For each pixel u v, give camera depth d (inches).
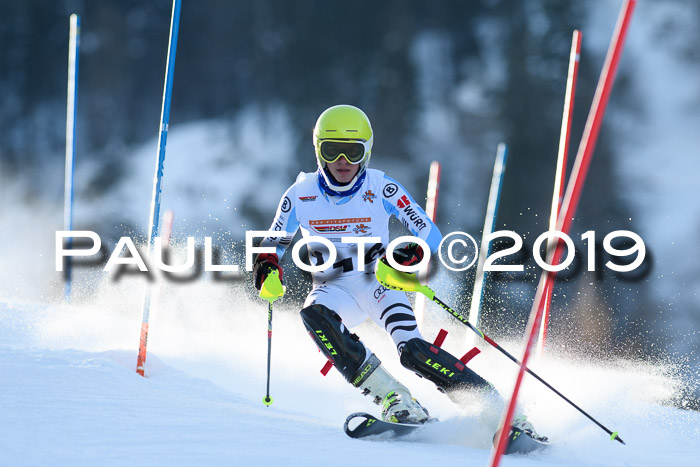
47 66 5433.1
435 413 525.0
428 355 421.1
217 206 4414.4
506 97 4534.9
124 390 430.9
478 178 4256.9
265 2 5231.3
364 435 380.5
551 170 4178.2
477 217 4045.3
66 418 334.6
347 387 612.4
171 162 4739.2
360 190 468.4
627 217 3973.9
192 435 327.0
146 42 5502.0
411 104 4650.6
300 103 4825.3
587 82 4458.7
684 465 400.5
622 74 4751.5
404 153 4544.8
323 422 427.8
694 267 3543.3
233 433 341.1
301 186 475.5
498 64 5044.3
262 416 407.5
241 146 4793.3
